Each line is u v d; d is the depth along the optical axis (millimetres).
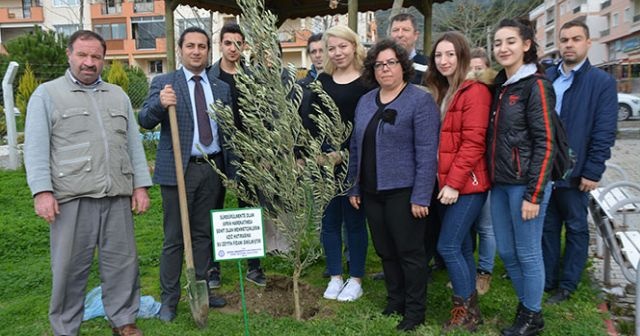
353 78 4047
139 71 22391
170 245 3906
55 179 3254
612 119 3887
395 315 3828
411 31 4684
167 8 7984
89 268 3463
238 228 3479
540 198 3139
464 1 20234
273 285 4734
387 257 3811
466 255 3758
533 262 3330
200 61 3842
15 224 6410
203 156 3703
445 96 3637
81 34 3271
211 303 4215
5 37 40438
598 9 46531
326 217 4305
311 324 3762
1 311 4207
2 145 11977
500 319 3848
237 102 4242
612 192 5117
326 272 4855
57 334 3377
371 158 3637
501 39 3223
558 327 3637
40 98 3219
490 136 3354
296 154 3898
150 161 9805
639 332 3529
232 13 8688
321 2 8922
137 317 3959
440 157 3516
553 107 3162
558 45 4121
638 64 32281
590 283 4465
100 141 3332
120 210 3500
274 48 3436
